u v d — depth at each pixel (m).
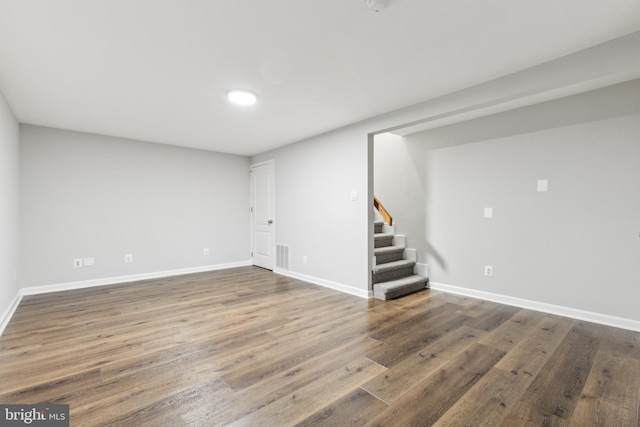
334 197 4.27
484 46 2.14
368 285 3.85
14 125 3.48
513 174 3.49
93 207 4.39
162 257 5.03
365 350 2.38
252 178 6.01
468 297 3.84
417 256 4.44
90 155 4.36
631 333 2.68
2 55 2.19
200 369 2.09
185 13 1.75
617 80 2.75
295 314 3.21
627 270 2.80
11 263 3.27
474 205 3.82
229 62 2.34
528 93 2.50
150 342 2.51
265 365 2.15
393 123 3.44
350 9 1.73
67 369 2.08
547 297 3.26
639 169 2.73
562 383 1.92
